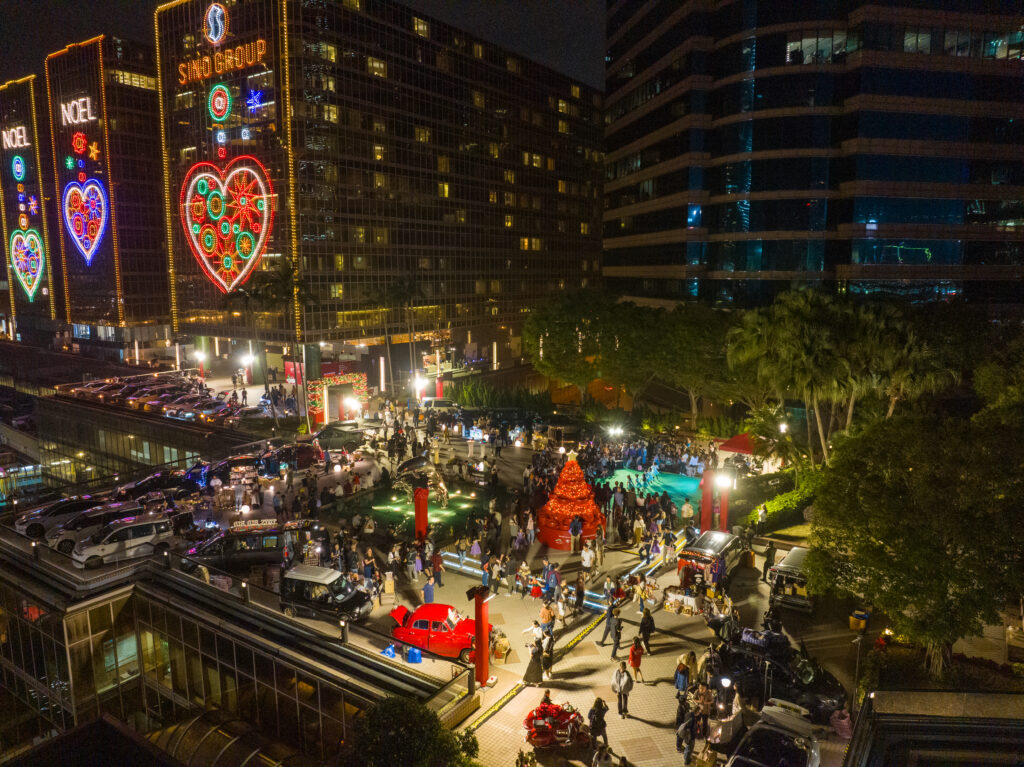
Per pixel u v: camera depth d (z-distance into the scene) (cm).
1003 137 6041
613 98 8950
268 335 9419
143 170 11725
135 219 11669
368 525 3625
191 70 9612
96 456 7294
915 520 2055
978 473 1975
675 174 7194
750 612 2789
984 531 1939
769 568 3056
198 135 9756
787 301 3912
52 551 3206
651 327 6109
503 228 12200
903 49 5859
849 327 3738
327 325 9294
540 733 1998
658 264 7688
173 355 11650
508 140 12106
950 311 4322
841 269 6159
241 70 8994
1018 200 6134
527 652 2547
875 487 2158
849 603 2830
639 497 3925
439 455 5150
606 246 9275
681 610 2819
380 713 1647
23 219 13388
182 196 10156
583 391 7156
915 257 6100
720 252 6812
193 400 6969
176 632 2931
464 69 11006
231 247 9625
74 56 11406
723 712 2014
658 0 7481
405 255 10312
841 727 2039
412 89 10100
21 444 8994
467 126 11194
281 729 2597
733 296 6675
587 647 2569
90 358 11425
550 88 13012
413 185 10312
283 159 8756
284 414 6706
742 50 6362
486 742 2056
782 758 1727
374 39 9444
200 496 4253
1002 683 2180
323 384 6231
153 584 3053
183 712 2970
